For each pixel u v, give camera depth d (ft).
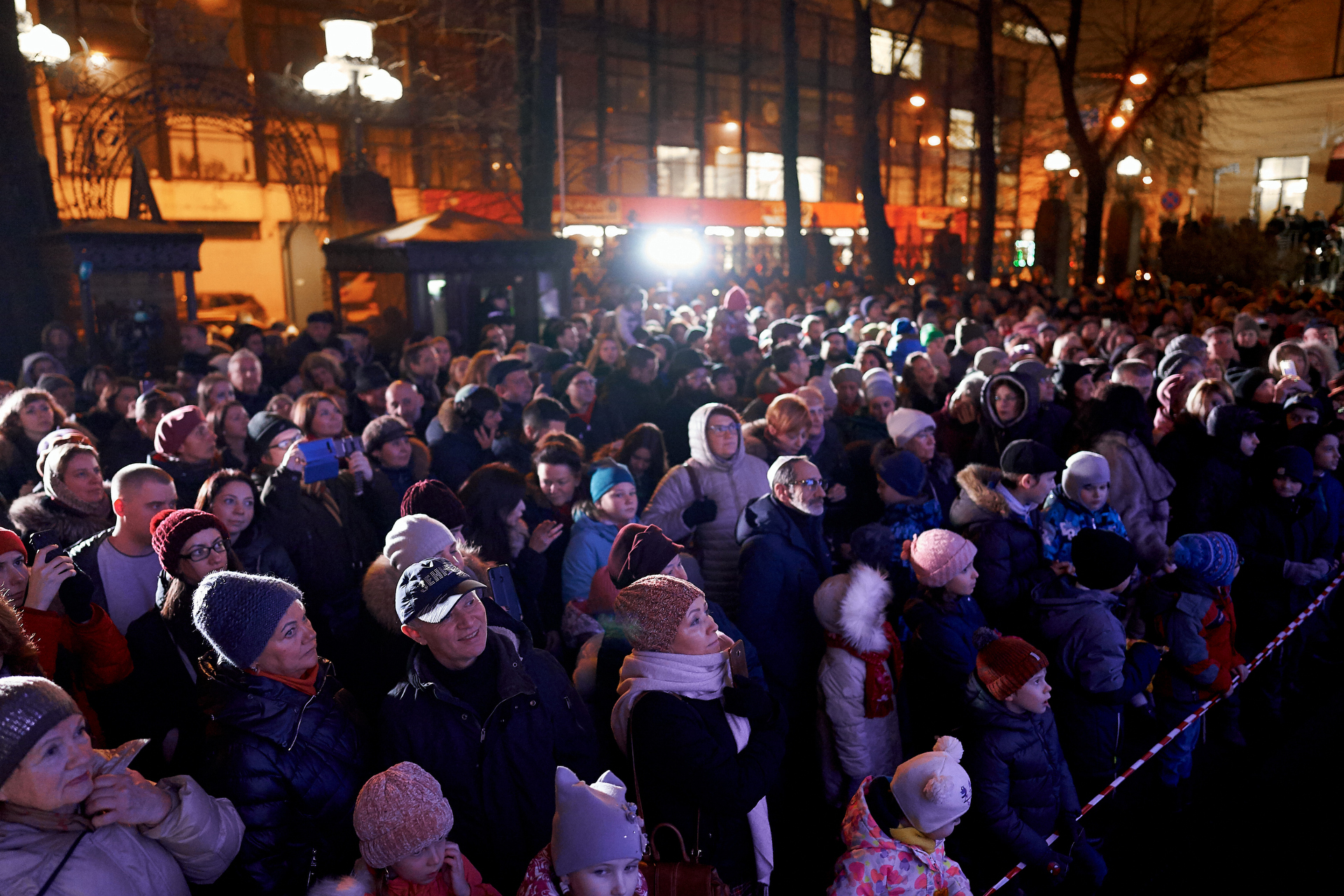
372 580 9.57
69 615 9.09
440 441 17.17
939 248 101.60
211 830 6.50
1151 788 13.99
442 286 39.70
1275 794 13.92
